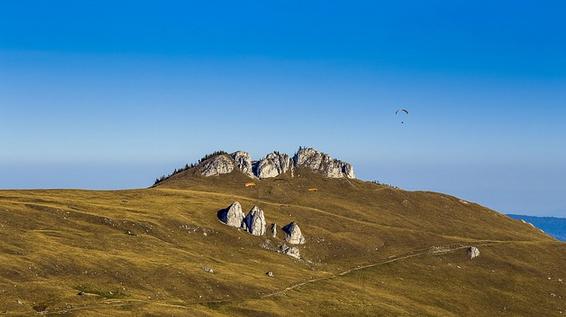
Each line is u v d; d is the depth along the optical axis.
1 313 108.69
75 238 162.88
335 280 184.12
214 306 137.88
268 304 144.62
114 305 121.19
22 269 130.00
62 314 112.19
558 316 188.62
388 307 162.62
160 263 155.12
